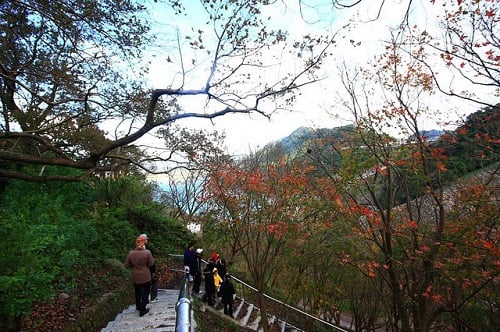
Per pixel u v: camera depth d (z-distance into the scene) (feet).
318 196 40.73
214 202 44.06
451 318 49.21
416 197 39.58
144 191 59.67
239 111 20.85
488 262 29.04
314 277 52.47
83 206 41.63
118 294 28.19
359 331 59.57
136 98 29.17
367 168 35.68
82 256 30.55
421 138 34.12
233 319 38.11
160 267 47.98
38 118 35.94
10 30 24.47
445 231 32.65
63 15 20.49
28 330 18.19
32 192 31.81
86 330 20.95
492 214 30.04
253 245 45.55
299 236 40.27
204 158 42.68
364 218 38.50
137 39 24.12
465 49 28.66
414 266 35.88
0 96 34.32
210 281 40.47
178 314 10.11
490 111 32.58
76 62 26.61
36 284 15.93
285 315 55.67
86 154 46.55
